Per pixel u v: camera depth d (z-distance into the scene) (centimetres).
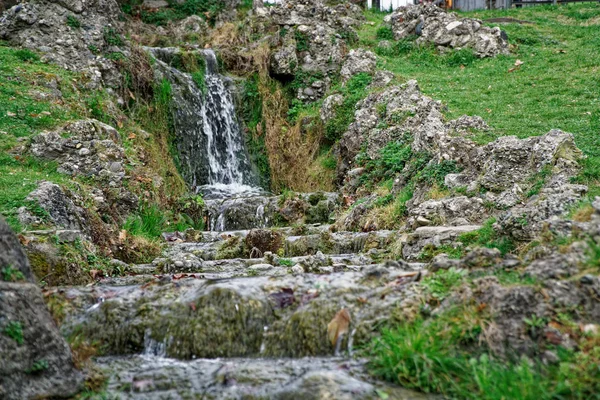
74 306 541
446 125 1119
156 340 490
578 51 1741
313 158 1568
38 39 1402
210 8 2128
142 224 985
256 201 1217
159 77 1514
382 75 1575
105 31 1488
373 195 1102
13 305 380
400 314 447
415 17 1992
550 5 2439
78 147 1028
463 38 1861
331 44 1795
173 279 648
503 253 636
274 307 502
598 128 1066
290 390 375
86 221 841
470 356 395
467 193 856
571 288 415
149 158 1263
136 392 398
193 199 1205
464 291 443
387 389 378
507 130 1101
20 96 1169
